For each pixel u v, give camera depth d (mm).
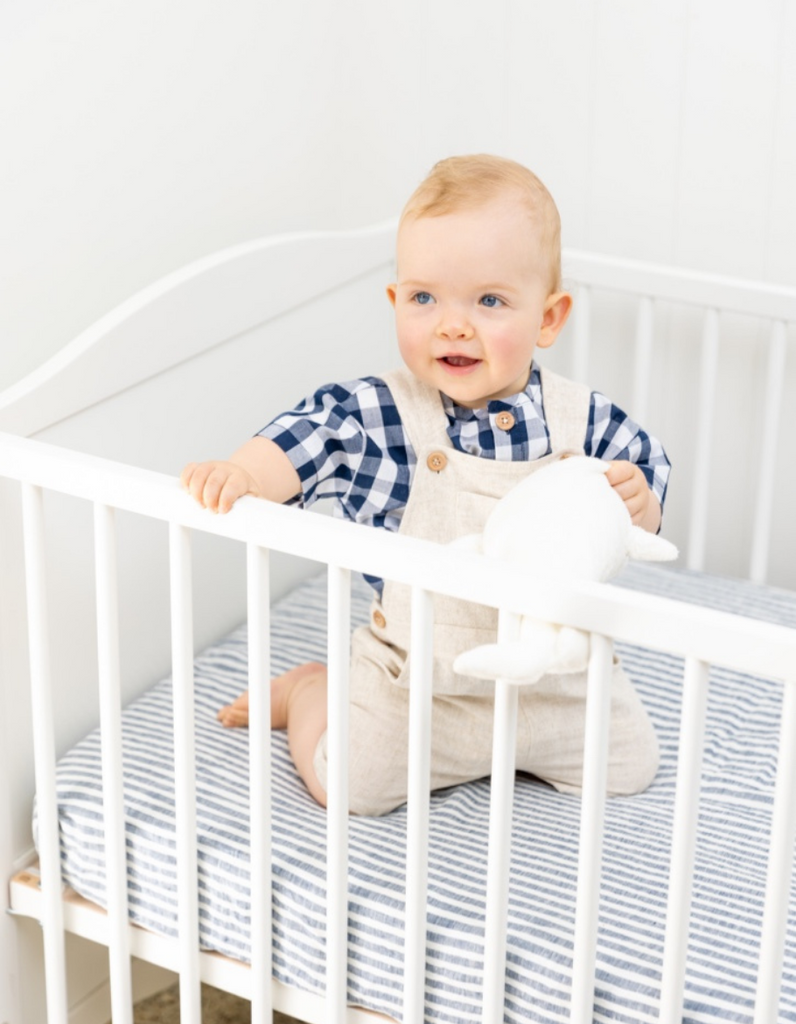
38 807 1352
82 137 1523
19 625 1379
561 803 1399
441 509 1332
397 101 1968
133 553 1525
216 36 1689
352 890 1231
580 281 1897
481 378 1275
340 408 1327
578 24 1887
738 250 1912
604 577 1105
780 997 1108
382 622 1393
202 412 1593
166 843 1319
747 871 1270
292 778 1449
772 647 916
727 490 2004
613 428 1387
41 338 1519
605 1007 1126
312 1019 1280
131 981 1525
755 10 1810
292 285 1690
